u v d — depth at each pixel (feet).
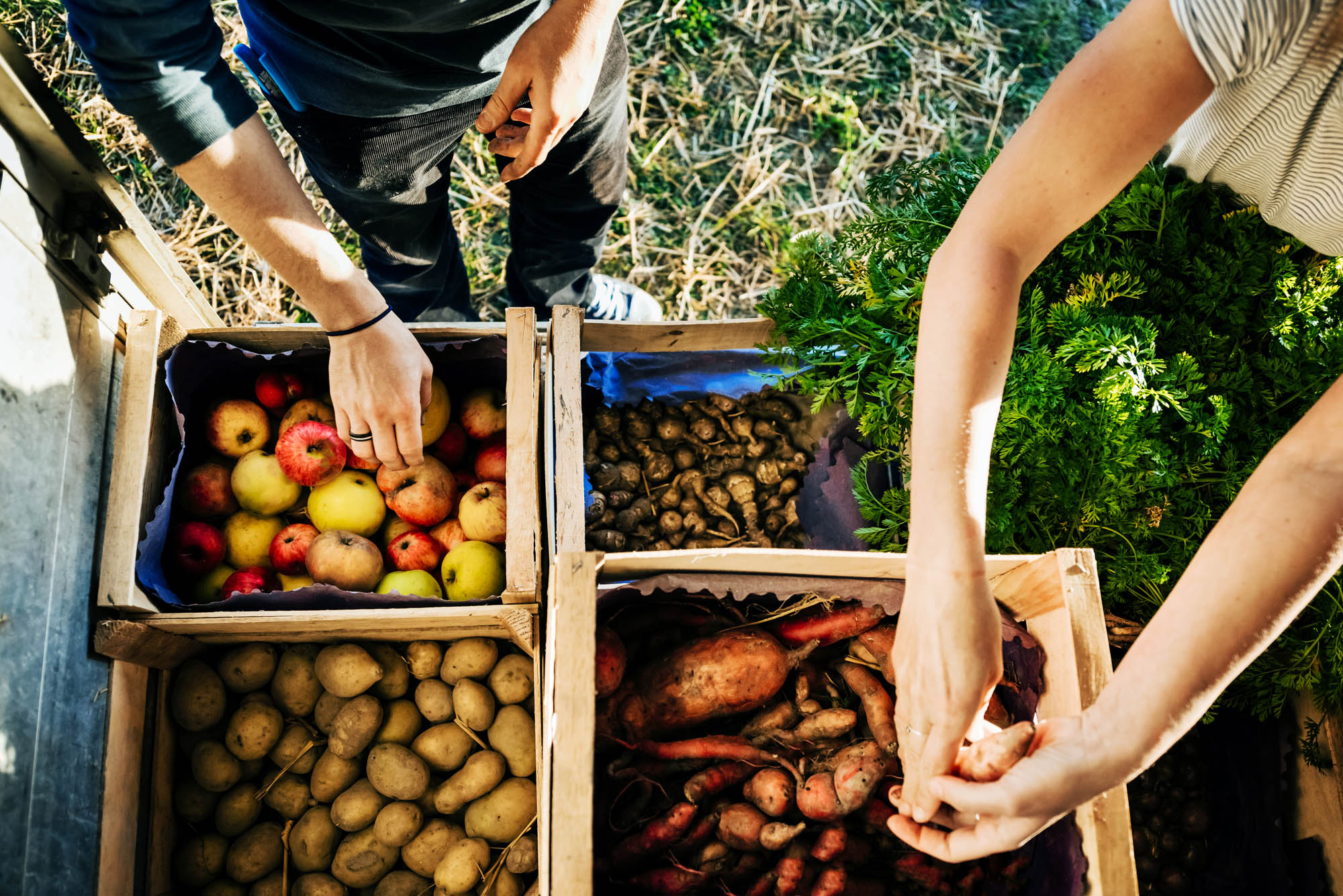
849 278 7.38
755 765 5.88
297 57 5.75
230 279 10.61
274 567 6.47
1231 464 6.20
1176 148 5.81
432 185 7.32
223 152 4.67
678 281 11.42
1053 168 3.76
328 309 5.42
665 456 7.72
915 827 4.44
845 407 7.57
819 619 5.94
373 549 6.22
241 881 6.21
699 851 5.68
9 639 4.95
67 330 5.63
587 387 7.79
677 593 5.93
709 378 7.82
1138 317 6.05
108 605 5.60
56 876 5.24
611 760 5.90
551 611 5.22
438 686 6.41
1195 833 6.67
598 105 6.86
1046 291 6.54
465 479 6.95
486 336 6.61
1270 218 5.29
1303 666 6.14
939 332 3.92
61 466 5.51
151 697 6.15
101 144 10.38
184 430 6.40
